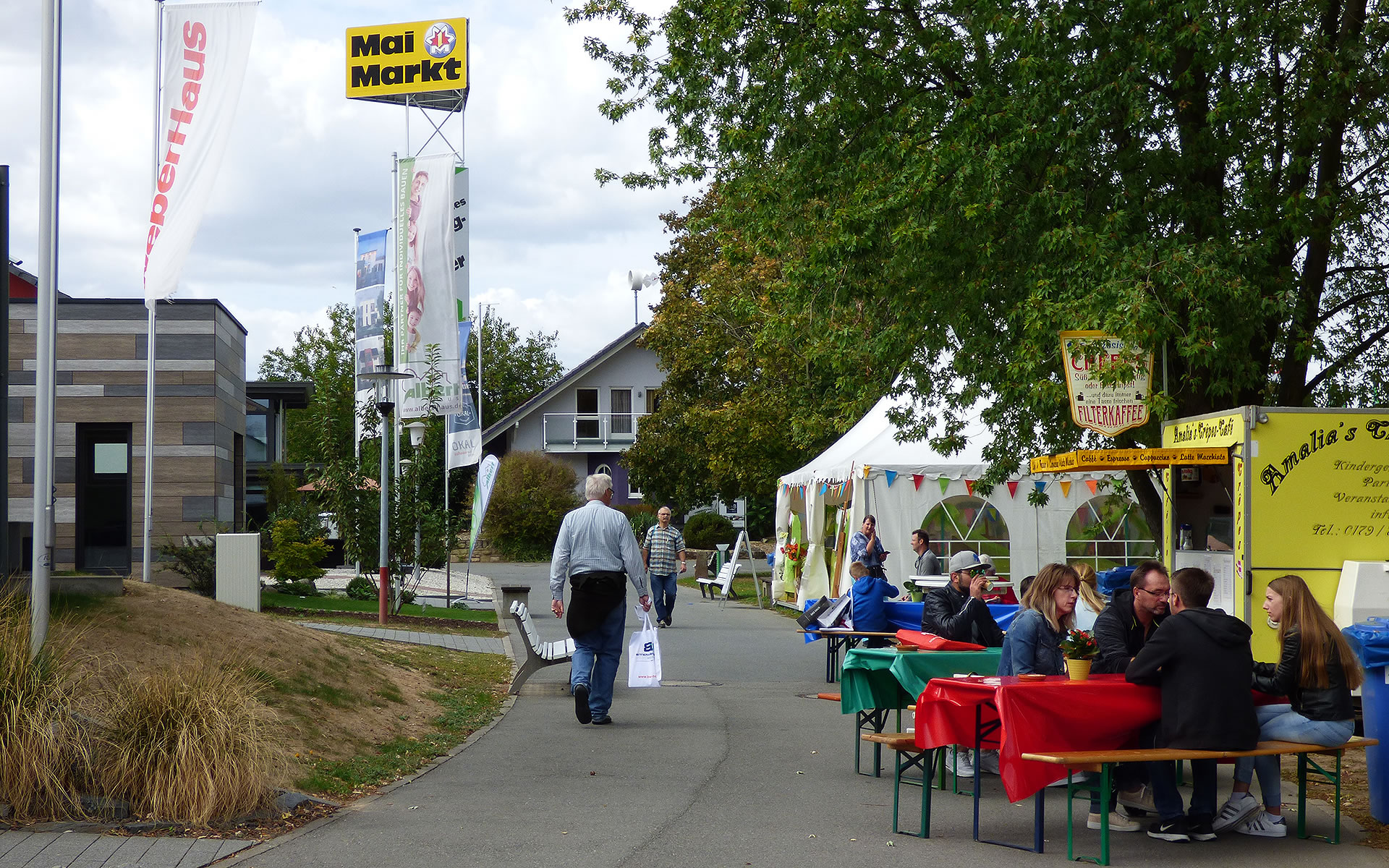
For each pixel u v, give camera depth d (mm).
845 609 12938
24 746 6496
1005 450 13883
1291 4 11375
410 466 21438
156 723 6824
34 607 7645
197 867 5848
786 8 12945
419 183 22750
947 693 6957
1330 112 11211
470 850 6391
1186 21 11336
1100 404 10734
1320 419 9695
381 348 23047
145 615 9297
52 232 8094
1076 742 6684
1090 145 11797
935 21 12773
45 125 8234
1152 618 7746
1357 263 13031
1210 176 11961
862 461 20156
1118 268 10695
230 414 22891
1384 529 9688
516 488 50125
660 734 10203
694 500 41969
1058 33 11633
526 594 17203
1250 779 7211
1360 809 7676
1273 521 9641
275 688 9180
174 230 15000
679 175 16547
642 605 10930
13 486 20234
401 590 20484
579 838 6695
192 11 14922
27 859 5840
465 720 10648
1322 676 6953
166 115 15016
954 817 7414
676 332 38500
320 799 7359
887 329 13250
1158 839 6910
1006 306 12148
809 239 13734
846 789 8133
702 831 6906
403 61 29547
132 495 20875
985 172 11242
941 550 19984
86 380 20953
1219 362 10773
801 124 12922
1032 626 7844
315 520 22984
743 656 16359
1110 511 19969
